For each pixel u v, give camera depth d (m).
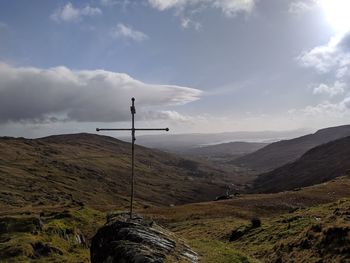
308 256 24.42
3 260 33.25
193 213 76.12
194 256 22.06
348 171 172.25
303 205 71.25
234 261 22.50
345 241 23.30
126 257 18.92
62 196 166.75
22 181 182.88
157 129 25.72
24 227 42.03
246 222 54.78
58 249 37.78
